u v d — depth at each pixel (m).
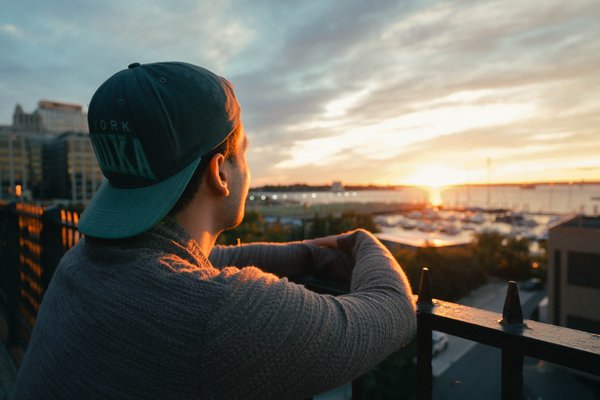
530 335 0.71
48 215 2.81
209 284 0.64
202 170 0.77
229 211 0.83
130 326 0.63
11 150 116.44
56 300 0.78
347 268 1.15
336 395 5.89
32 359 0.77
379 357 0.70
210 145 0.75
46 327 0.76
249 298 0.62
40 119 165.38
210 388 0.59
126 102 0.72
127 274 0.68
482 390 18.56
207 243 0.81
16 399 0.77
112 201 0.77
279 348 0.60
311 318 0.63
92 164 114.88
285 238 40.06
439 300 0.94
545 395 17.17
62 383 0.67
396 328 0.73
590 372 0.64
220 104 0.77
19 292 3.63
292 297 0.65
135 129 0.71
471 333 0.79
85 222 0.77
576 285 23.03
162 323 0.61
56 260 2.72
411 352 13.48
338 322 0.65
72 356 0.67
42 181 123.06
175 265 0.68
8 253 3.91
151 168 0.72
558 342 0.67
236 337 0.59
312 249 1.24
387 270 0.85
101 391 0.63
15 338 3.67
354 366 0.65
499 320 0.79
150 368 0.61
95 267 0.73
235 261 1.23
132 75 0.75
